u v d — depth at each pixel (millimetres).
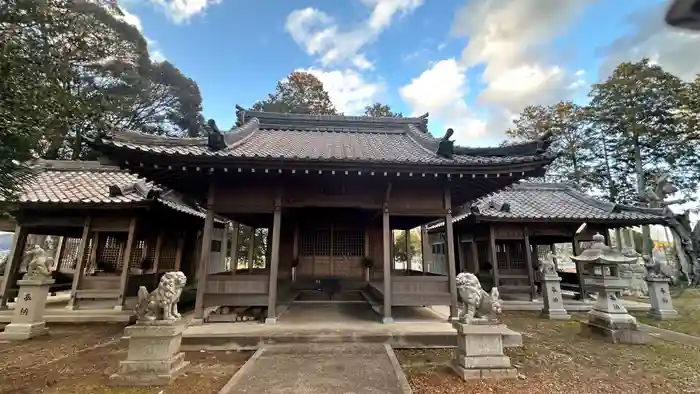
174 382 4797
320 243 11312
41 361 5797
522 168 7074
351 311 9062
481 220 12094
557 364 5621
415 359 5867
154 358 4895
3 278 9391
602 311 7633
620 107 21312
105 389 4555
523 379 4910
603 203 12977
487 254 14680
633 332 7113
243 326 7125
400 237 29500
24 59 5059
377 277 11148
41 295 7832
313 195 7953
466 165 6965
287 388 4332
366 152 9086
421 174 7238
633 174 22562
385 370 5004
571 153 23703
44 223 9891
